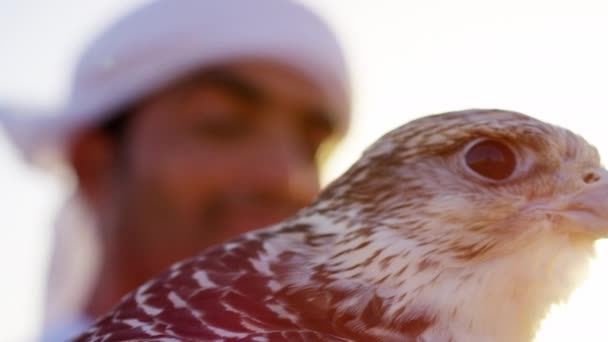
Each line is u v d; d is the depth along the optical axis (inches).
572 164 38.5
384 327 37.6
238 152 50.8
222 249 38.0
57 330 50.9
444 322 37.8
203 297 37.4
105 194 54.6
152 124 52.1
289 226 38.4
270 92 50.8
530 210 38.3
